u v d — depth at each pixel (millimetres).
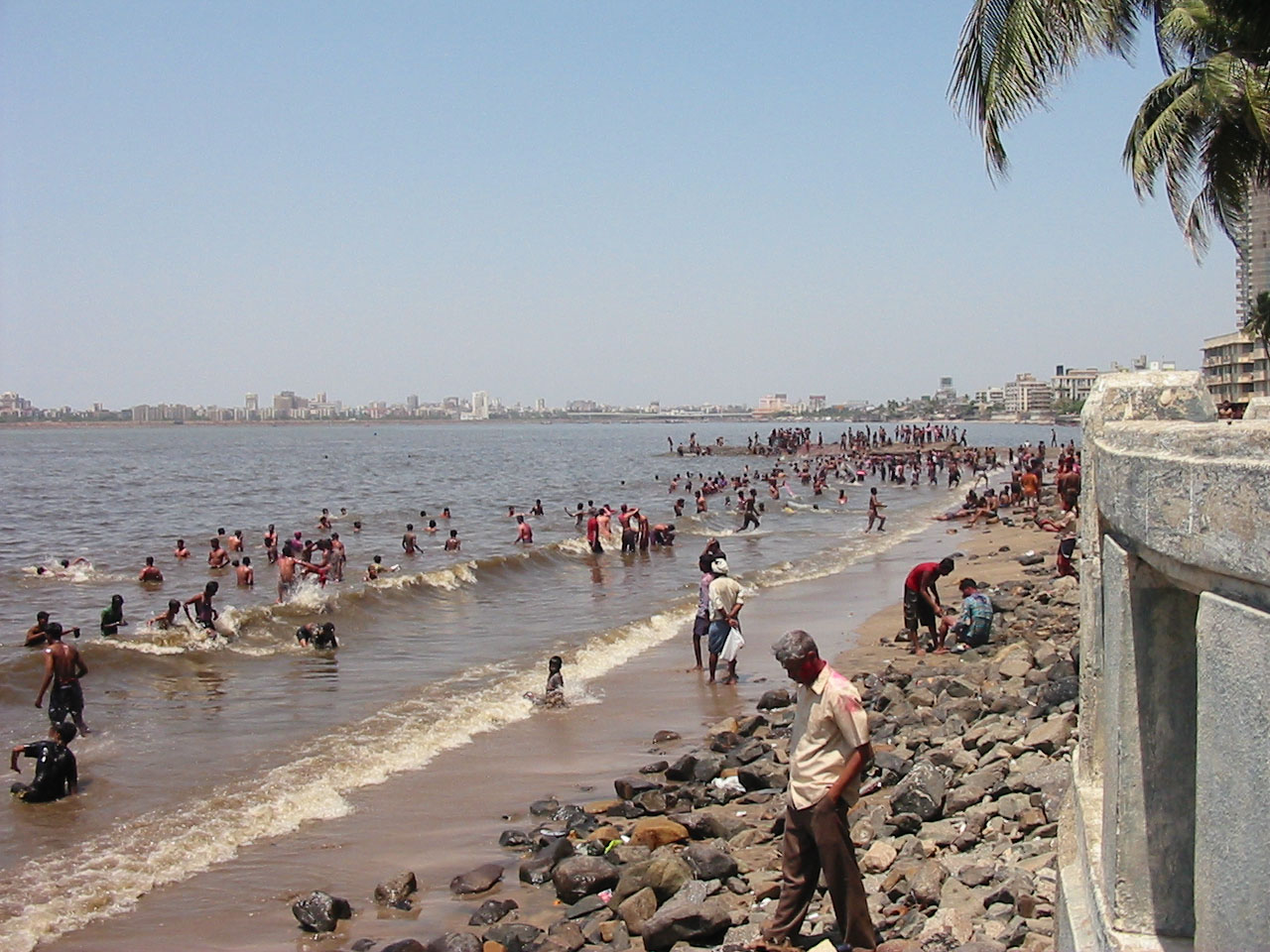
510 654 19203
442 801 11258
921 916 6898
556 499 61531
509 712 14977
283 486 73500
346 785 11734
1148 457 3543
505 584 28609
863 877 7895
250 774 12047
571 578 30250
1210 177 21094
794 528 44219
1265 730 2717
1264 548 2740
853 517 48812
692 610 24047
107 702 15414
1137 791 3768
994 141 16219
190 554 35938
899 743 11688
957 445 112062
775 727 13695
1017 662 14133
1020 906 6574
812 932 7020
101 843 9945
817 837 6402
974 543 34500
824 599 24875
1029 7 15477
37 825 10398
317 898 8281
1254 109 18391
